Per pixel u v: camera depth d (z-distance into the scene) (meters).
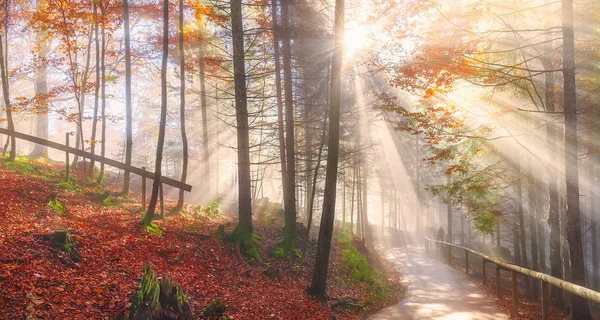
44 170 16.11
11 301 5.60
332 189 10.51
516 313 10.69
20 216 8.99
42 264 6.91
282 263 12.74
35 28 17.45
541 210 20.58
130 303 6.59
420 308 11.54
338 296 11.55
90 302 6.34
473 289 14.84
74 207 11.28
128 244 9.39
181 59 15.66
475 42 10.73
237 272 10.55
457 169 13.96
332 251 16.97
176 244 10.62
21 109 17.19
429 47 10.77
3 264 6.45
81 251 8.00
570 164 9.36
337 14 10.44
